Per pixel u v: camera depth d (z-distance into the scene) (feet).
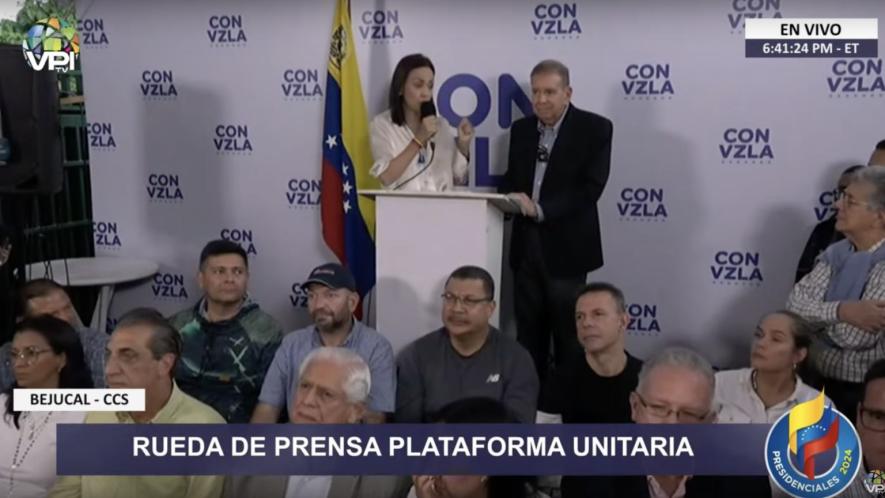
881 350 6.47
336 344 6.77
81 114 10.05
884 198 6.59
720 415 6.05
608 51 8.77
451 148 8.31
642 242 8.95
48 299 6.94
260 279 9.75
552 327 8.13
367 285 9.21
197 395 7.34
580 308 6.40
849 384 6.59
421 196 6.86
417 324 6.97
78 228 10.25
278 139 9.51
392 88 8.21
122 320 6.32
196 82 9.58
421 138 7.84
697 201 8.80
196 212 9.76
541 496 5.61
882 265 6.64
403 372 6.63
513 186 8.24
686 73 8.66
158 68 9.62
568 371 6.48
